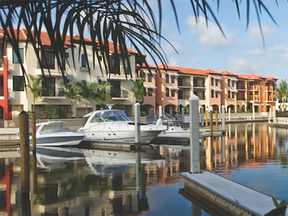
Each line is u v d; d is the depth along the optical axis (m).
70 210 7.23
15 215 6.97
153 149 19.16
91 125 22.44
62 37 2.07
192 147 8.98
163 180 10.20
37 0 1.98
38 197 8.40
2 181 10.61
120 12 2.27
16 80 29.16
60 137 20.27
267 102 72.75
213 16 1.68
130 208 7.28
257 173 10.91
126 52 2.35
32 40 1.95
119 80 36.44
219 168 12.05
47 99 30.70
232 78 63.53
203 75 56.72
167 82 50.22
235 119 55.34
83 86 31.48
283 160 13.97
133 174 11.34
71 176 11.15
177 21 1.66
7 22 1.91
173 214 6.80
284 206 3.10
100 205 7.57
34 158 15.80
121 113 22.67
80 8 2.17
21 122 8.26
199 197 7.78
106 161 14.58
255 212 5.55
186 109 52.78
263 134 28.38
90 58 31.95
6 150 19.55
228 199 6.40
